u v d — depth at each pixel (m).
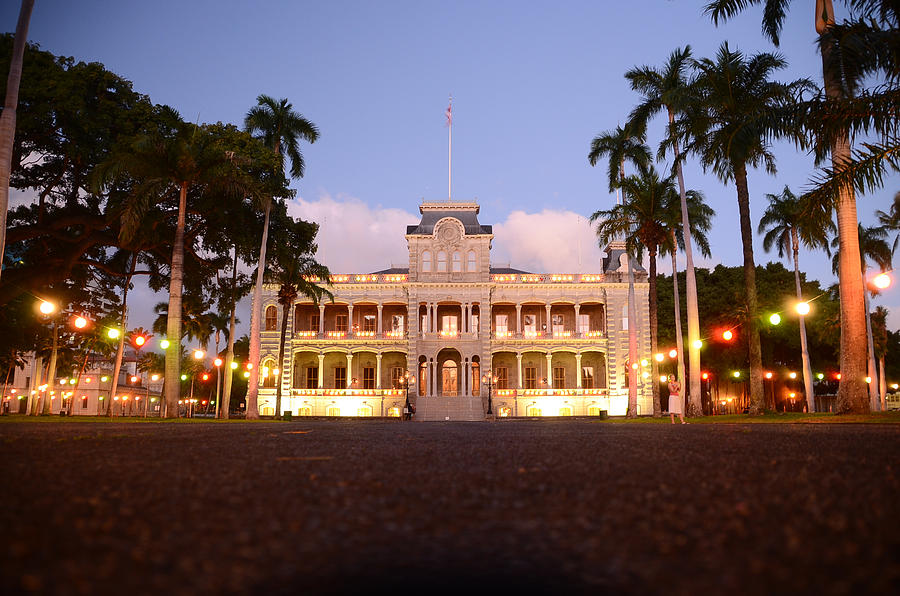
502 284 73.31
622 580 2.95
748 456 8.52
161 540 3.60
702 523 4.04
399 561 3.29
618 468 7.07
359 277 73.44
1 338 44.78
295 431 19.02
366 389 71.75
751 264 35.44
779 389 75.25
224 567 3.11
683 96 36.09
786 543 3.51
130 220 32.28
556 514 4.39
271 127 47.03
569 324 75.44
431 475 6.50
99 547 3.41
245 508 4.58
